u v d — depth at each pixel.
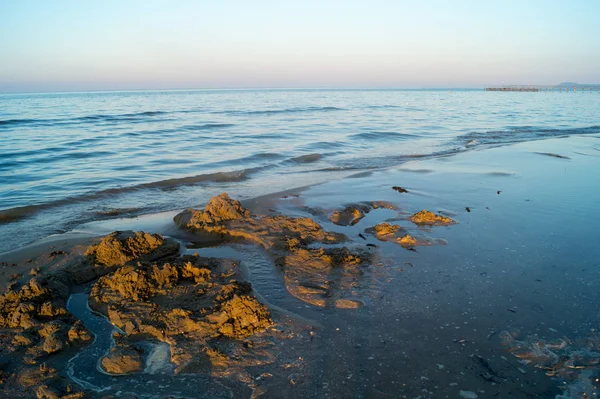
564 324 4.76
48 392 3.68
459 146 18.22
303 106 48.34
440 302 5.26
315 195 10.12
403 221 8.25
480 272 6.08
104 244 6.31
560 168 13.32
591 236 7.47
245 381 3.87
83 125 25.56
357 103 56.75
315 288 5.54
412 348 4.36
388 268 6.18
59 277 5.62
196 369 4.03
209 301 5.15
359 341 4.47
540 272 6.08
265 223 7.82
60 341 4.37
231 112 37.66
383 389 3.78
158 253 6.59
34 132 21.97
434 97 83.31
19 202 9.62
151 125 25.44
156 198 10.16
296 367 4.06
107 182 11.53
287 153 16.06
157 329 4.58
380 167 13.70
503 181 11.55
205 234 7.57
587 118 32.62
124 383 3.86
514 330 4.64
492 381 3.87
